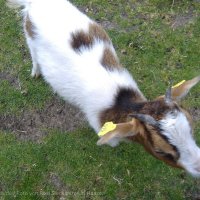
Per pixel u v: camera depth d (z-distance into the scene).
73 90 1.26
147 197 1.28
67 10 1.27
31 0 1.29
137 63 1.55
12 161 1.37
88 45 1.22
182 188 1.29
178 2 1.71
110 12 1.70
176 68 1.53
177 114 0.98
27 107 1.48
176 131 0.97
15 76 1.56
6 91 1.52
